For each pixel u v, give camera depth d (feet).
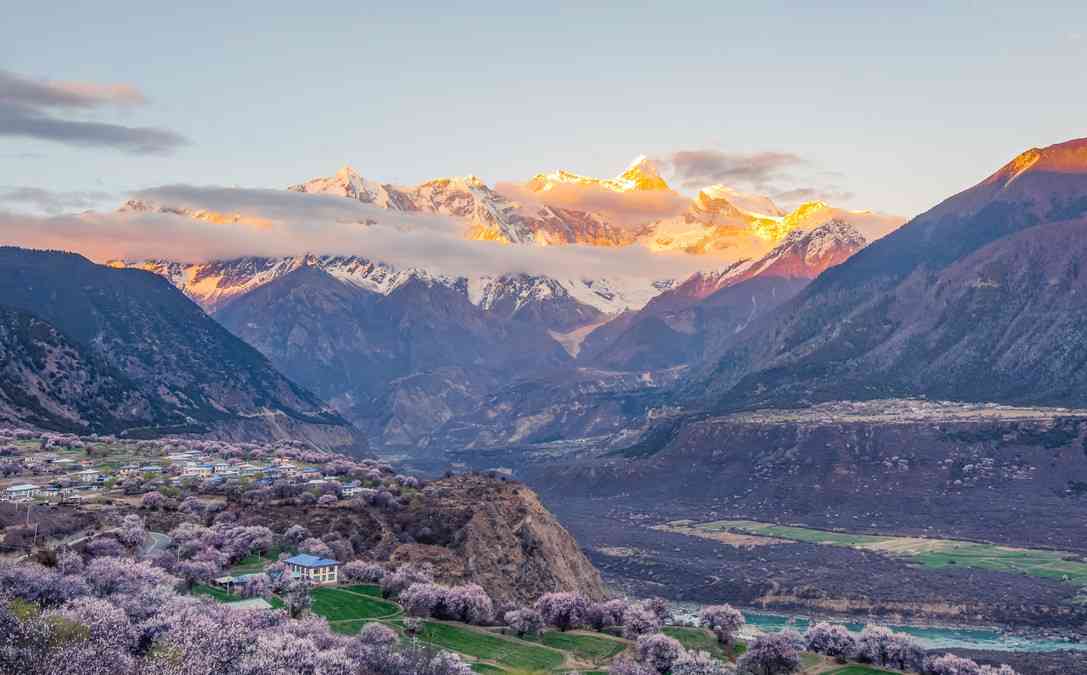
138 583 605.73
